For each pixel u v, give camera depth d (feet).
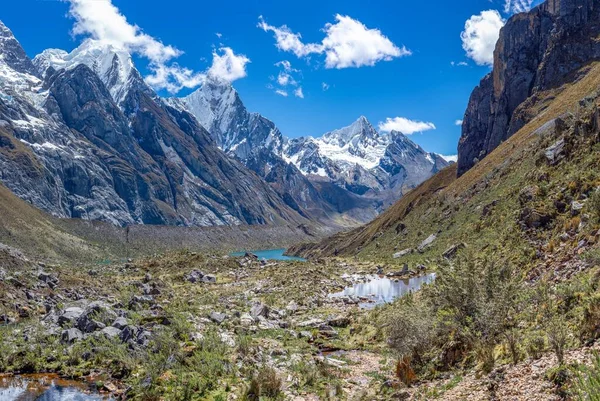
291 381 78.95
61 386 79.15
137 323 106.52
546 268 98.63
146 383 76.33
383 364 90.89
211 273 294.25
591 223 98.89
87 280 198.70
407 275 251.19
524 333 66.44
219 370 81.71
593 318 55.88
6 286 148.77
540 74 456.04
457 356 70.85
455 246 204.95
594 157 141.08
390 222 497.05
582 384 43.98
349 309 161.17
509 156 321.32
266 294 202.49
